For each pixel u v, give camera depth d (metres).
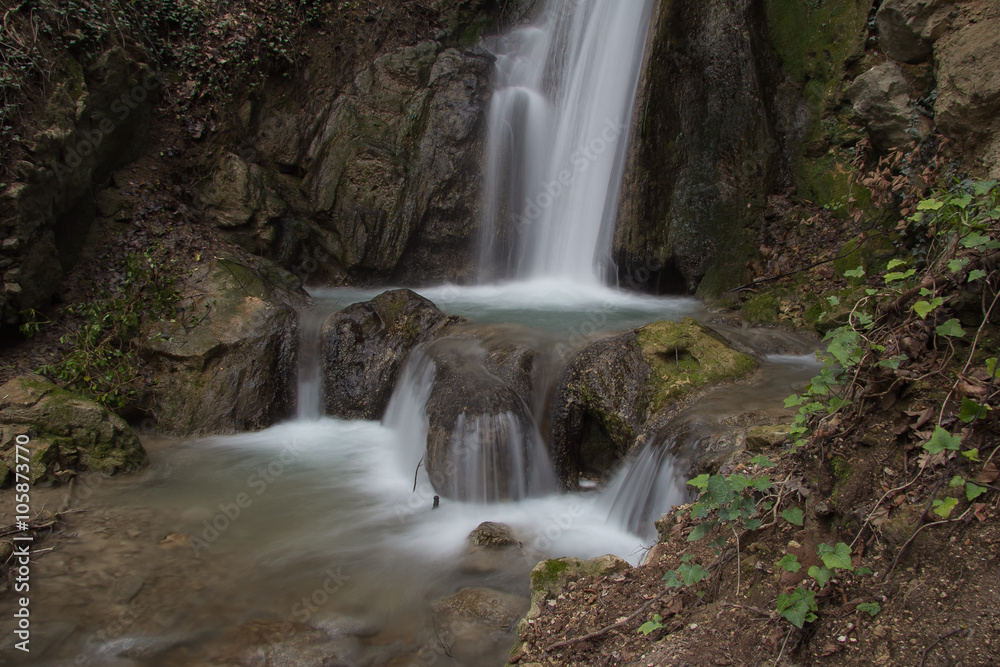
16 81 7.22
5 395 6.09
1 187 6.93
